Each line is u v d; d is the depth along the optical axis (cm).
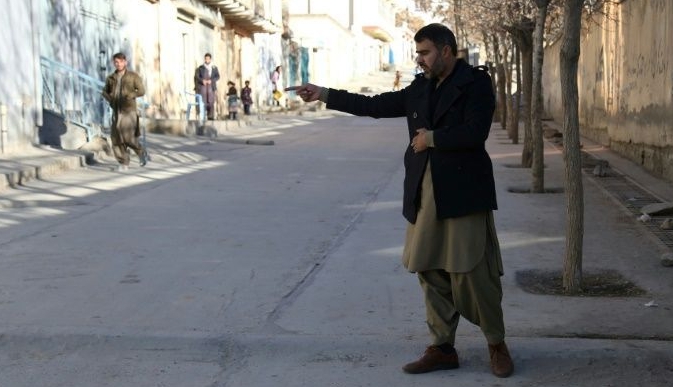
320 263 795
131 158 1656
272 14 4059
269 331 590
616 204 1133
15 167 1305
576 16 688
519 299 665
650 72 1557
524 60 1614
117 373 532
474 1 1900
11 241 884
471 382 511
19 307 647
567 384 509
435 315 520
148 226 973
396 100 526
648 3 1581
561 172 1528
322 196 1223
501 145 2170
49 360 555
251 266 782
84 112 1839
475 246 491
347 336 572
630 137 1766
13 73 1462
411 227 516
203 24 3105
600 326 593
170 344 570
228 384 513
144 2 2402
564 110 690
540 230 949
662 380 513
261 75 4131
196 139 2189
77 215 1038
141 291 695
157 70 2519
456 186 489
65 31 1781
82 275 745
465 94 492
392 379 517
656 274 740
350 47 6450
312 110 4162
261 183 1356
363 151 1956
